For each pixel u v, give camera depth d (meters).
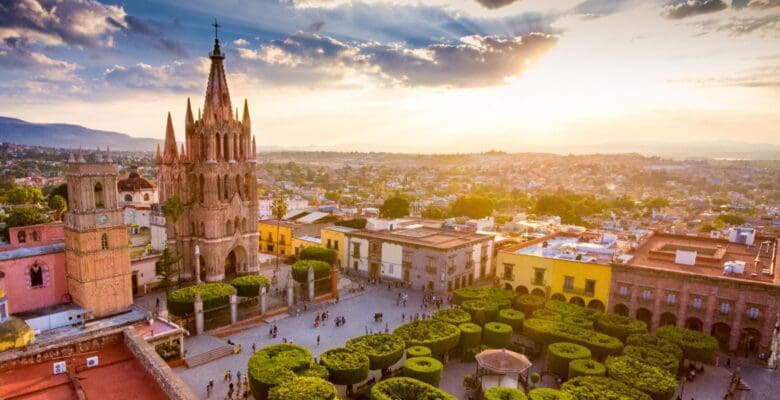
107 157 65.38
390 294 84.50
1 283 59.31
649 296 67.94
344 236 100.25
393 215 155.62
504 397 42.94
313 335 64.31
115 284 64.31
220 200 84.06
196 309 61.91
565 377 52.16
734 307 62.22
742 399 50.81
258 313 70.44
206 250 82.94
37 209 127.88
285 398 38.78
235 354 58.09
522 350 59.62
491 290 74.62
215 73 83.19
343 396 48.62
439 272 84.81
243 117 88.12
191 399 26.53
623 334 59.72
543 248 87.06
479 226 121.62
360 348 51.81
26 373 31.97
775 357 63.19
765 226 161.38
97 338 35.88
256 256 91.44
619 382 45.41
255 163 89.38
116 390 30.36
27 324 52.84
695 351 55.31
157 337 52.75
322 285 84.31
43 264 63.41
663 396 44.62
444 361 57.50
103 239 62.91
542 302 69.88
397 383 43.66
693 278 64.56
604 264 71.56
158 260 80.12
